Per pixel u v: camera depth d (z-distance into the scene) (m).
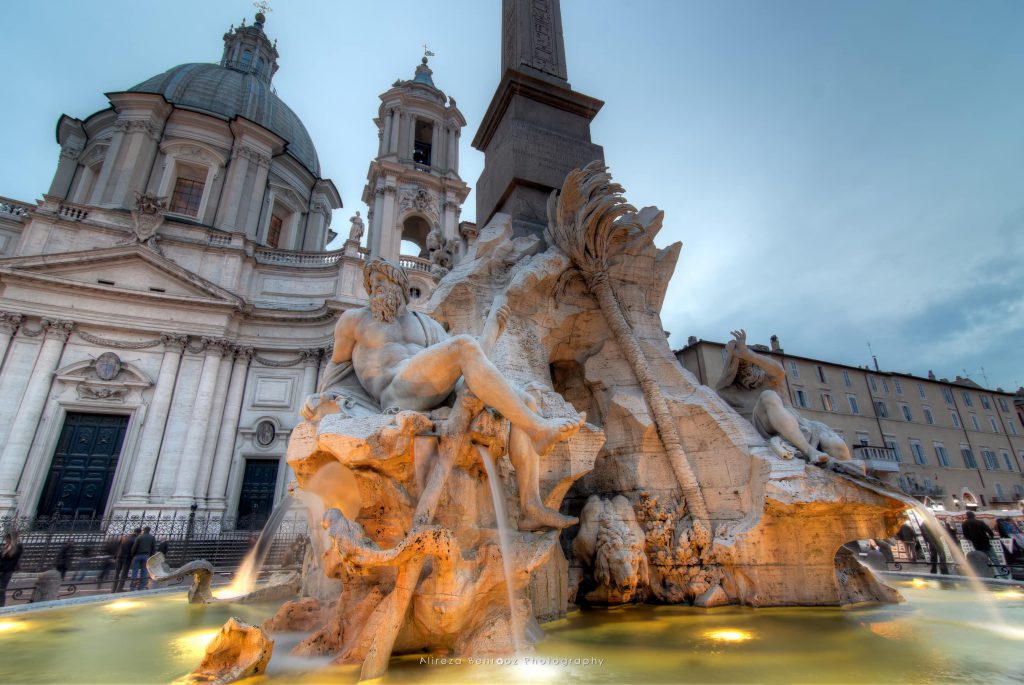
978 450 33.44
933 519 5.30
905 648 3.47
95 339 24.16
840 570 5.59
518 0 9.45
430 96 37.66
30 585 11.65
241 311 26.64
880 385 32.16
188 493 22.88
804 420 5.82
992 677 2.83
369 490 3.56
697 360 27.11
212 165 33.25
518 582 3.58
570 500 6.31
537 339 5.96
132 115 32.25
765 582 5.04
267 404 26.23
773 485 5.02
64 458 22.66
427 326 4.27
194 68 40.41
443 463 3.38
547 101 8.05
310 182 40.47
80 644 3.83
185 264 27.27
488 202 8.12
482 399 3.48
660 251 7.14
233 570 13.48
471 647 3.26
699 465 5.76
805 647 3.52
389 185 32.66
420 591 3.22
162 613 5.32
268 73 50.97
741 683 2.76
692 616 4.64
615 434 6.09
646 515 5.56
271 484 25.36
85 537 18.08
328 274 29.14
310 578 4.94
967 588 6.69
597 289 6.47
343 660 3.12
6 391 22.19
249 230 33.34
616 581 5.13
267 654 2.98
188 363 25.23
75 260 24.41
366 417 3.38
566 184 6.43
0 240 25.53
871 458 28.47
